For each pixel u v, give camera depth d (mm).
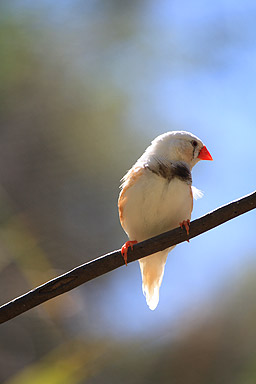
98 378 11922
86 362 12070
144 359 12305
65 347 12570
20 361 13062
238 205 7473
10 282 12969
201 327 12570
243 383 11773
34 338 13219
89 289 13867
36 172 14094
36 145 14180
